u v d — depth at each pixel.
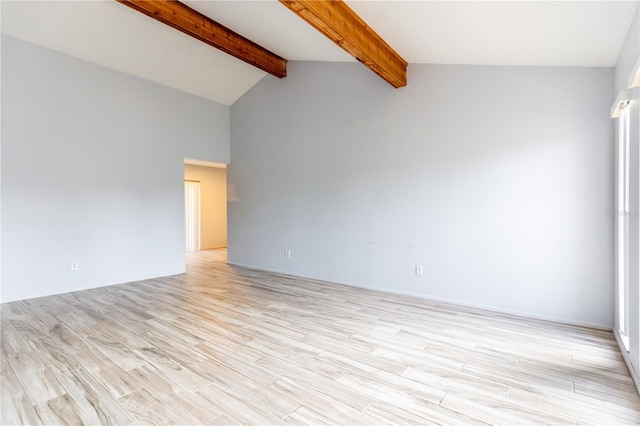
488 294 3.81
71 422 1.87
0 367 2.47
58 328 3.25
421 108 4.21
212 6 4.01
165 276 5.68
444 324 3.36
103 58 4.85
